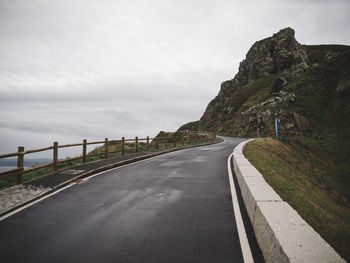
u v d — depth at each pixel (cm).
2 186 657
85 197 527
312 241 212
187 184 646
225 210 430
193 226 358
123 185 641
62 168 870
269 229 250
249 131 5422
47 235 335
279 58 9806
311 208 424
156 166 994
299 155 2403
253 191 385
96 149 1881
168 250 286
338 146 3142
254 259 263
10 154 608
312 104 4616
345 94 4319
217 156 1378
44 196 537
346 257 261
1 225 372
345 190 1766
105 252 285
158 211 429
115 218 397
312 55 11369
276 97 5525
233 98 9888
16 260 270
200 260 262
